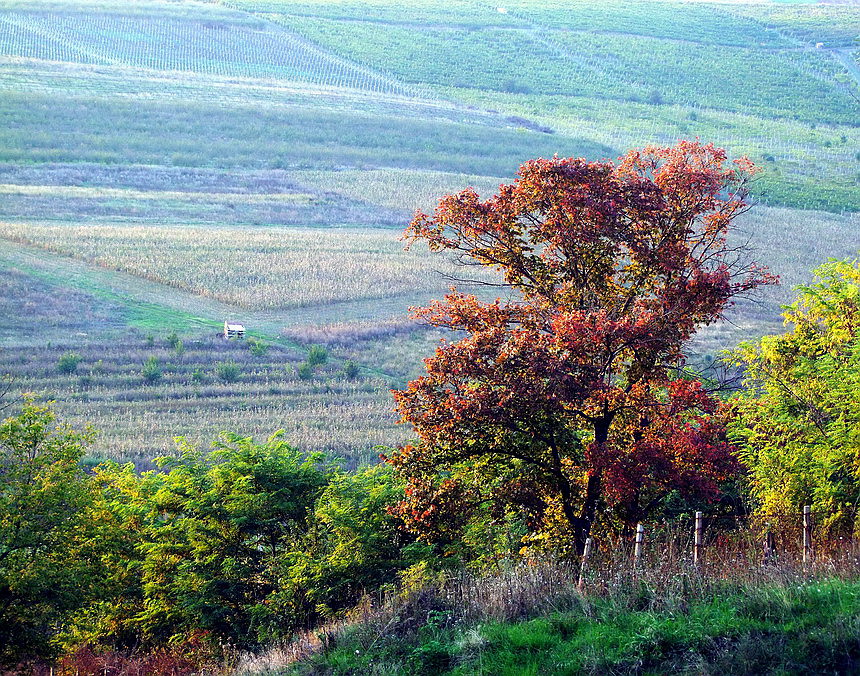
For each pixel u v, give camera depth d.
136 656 67.81
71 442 73.56
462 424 54.22
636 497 56.34
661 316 55.44
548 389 51.88
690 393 56.00
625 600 34.44
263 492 70.75
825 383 58.22
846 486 50.59
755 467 58.31
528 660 31.86
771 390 60.97
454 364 55.38
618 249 59.19
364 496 65.94
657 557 38.66
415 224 62.22
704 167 61.28
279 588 64.31
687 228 61.41
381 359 180.12
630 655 30.44
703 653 29.95
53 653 68.31
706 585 34.28
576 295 59.84
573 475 59.81
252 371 168.25
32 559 68.31
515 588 37.56
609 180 58.12
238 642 62.47
